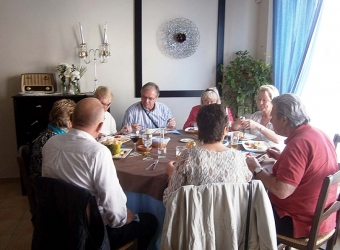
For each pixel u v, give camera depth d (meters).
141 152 2.04
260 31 3.78
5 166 3.61
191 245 1.16
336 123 2.55
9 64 3.43
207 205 1.17
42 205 1.31
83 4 3.45
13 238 2.40
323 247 2.25
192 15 3.68
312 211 1.51
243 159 1.34
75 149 1.36
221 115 1.34
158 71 3.73
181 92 3.81
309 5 2.76
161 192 1.62
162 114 3.14
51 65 3.50
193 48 3.74
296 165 1.42
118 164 1.80
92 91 3.63
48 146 1.44
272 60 3.47
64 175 1.37
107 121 2.89
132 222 1.61
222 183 1.19
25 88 3.36
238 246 1.25
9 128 3.54
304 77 2.84
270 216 1.21
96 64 3.59
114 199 1.39
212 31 3.75
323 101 2.69
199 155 1.29
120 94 3.70
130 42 3.61
